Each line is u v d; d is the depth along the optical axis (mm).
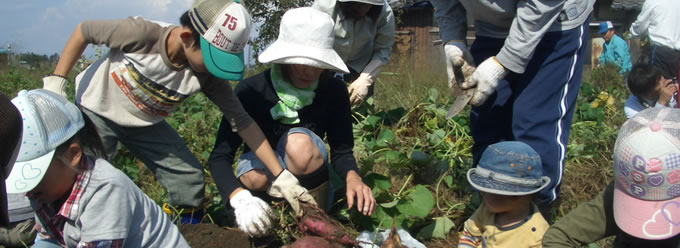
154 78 2717
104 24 2693
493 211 2451
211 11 2477
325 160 3053
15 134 1409
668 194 1959
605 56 10633
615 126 5387
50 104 1915
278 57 2693
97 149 2104
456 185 3682
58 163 1912
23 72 10117
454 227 3283
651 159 1935
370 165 3490
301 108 3021
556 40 2930
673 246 2090
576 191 3848
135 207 2121
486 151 2502
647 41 5773
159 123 3039
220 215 3328
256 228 2607
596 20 16688
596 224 2279
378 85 6656
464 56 3232
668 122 1977
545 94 2973
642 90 4238
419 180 3842
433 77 7531
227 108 2789
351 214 3189
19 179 1814
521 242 2451
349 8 4066
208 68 2518
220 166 2912
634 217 2025
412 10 16875
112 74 2777
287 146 2928
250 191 3109
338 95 3117
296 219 2707
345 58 4457
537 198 2963
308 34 2715
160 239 2242
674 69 5043
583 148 4402
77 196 1968
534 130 2986
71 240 2086
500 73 2869
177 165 3057
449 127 4801
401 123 4918
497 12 3037
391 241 2422
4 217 1423
